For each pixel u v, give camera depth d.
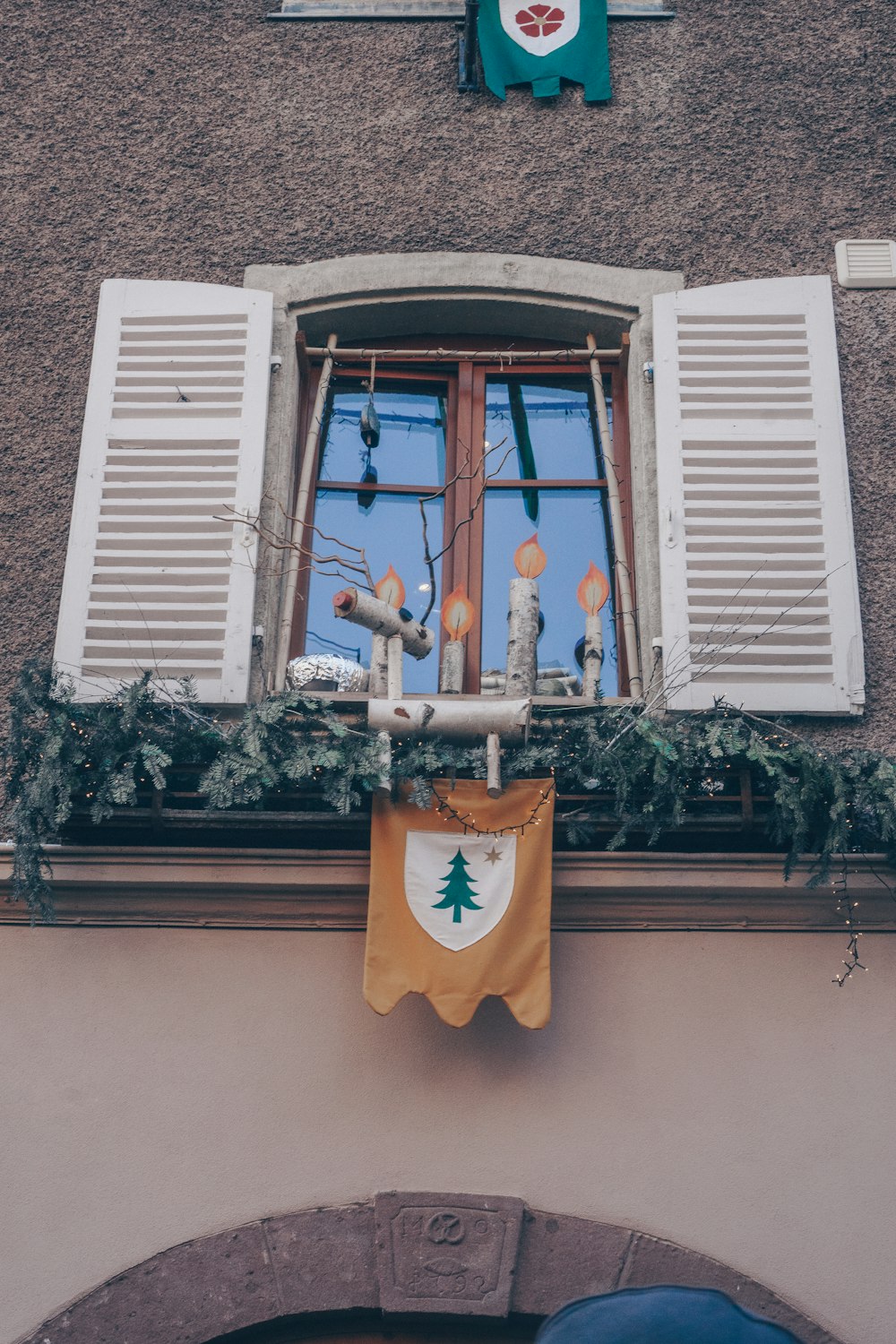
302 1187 4.71
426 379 6.30
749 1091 4.83
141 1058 4.89
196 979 5.00
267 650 5.58
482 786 4.96
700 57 6.62
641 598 5.73
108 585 5.60
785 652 5.43
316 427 6.01
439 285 6.14
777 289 6.02
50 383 6.01
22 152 6.47
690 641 5.46
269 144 6.45
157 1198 4.70
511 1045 4.91
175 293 6.08
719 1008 4.96
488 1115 4.80
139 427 5.85
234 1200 4.69
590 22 6.64
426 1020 4.95
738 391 5.86
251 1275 4.57
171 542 5.65
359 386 6.30
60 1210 4.68
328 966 5.02
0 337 6.09
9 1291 4.57
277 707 4.98
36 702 4.98
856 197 6.32
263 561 5.65
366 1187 4.71
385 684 5.45
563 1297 4.53
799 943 5.05
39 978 5.00
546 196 6.32
